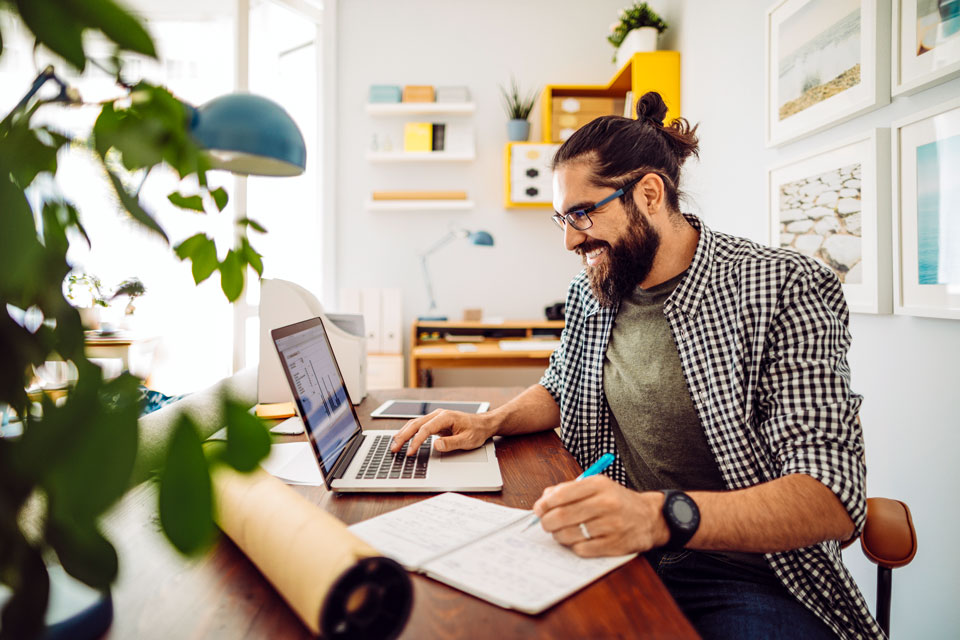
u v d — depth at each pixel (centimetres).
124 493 24
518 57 341
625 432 109
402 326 340
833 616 83
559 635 47
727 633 79
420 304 344
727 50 217
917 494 127
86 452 24
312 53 339
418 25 339
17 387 29
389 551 60
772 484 71
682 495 66
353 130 339
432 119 338
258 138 59
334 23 331
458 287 345
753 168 199
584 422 117
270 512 54
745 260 94
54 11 24
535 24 341
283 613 51
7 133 28
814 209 160
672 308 98
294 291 147
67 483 24
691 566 94
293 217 329
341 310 319
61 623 44
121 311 199
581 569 56
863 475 74
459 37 340
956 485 116
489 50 341
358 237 342
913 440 128
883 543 79
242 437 25
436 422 99
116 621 50
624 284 102
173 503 23
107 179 27
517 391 171
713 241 99
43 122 28
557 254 346
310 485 84
